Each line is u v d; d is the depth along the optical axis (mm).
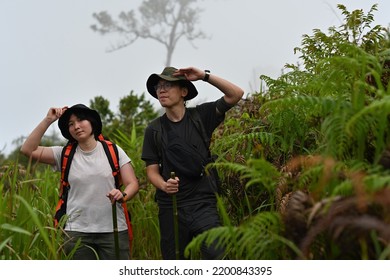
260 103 6477
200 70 5715
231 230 3689
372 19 5719
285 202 4090
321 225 3268
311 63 5957
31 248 4891
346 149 4012
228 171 5949
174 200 5102
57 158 6199
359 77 4297
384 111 3564
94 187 5832
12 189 4941
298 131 5098
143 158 5820
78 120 5926
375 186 3020
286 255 3854
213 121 5855
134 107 16406
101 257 5867
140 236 7332
